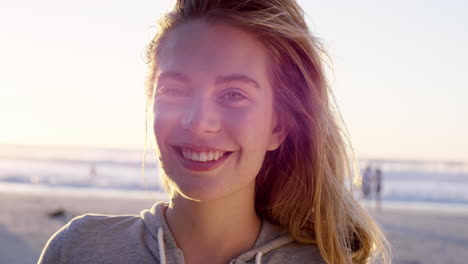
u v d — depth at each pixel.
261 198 1.87
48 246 1.74
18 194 25.81
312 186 1.78
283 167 1.83
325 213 1.78
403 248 15.15
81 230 1.71
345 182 1.83
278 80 1.64
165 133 1.47
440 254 14.43
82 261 1.66
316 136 1.74
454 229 19.22
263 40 1.58
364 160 53.81
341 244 1.78
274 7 1.60
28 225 16.75
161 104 1.50
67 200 23.72
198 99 1.47
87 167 41.34
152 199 25.00
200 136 1.44
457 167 50.81
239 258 1.61
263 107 1.56
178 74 1.50
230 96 1.50
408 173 42.09
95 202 23.30
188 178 1.46
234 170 1.49
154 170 39.09
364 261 1.90
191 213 1.61
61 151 57.72
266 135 1.59
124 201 23.95
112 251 1.67
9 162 45.00
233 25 1.53
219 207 1.60
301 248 1.78
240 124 1.47
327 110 1.77
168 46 1.55
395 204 27.59
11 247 13.26
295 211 1.80
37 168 40.84
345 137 1.88
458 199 30.73
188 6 1.55
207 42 1.51
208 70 1.48
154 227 1.66
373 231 1.91
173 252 1.60
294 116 1.72
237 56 1.51
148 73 1.74
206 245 1.62
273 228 1.76
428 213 24.27
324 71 1.75
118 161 45.97
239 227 1.65
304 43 1.66
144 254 1.64
